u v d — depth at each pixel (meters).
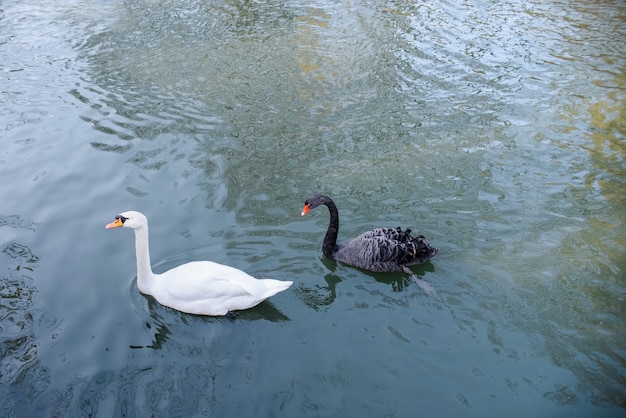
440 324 6.23
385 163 9.49
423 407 5.27
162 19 15.83
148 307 6.53
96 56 13.69
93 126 10.66
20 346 6.00
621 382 5.46
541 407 5.22
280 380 5.57
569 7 16.16
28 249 7.53
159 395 5.41
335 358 5.83
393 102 11.45
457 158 9.60
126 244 7.67
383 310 6.47
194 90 12.03
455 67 12.83
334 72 12.70
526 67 12.77
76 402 5.34
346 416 5.19
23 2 17.28
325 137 10.29
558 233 7.71
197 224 8.01
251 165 9.48
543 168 9.28
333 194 8.70
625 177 8.98
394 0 16.83
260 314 6.42
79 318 6.38
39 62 13.39
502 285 6.75
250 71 12.82
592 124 10.56
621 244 7.46
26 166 9.45
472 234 7.71
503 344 5.94
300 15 15.90
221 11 16.30
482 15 15.70
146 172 9.27
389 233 7.19
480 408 5.23
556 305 6.43
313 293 6.77
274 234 7.83
